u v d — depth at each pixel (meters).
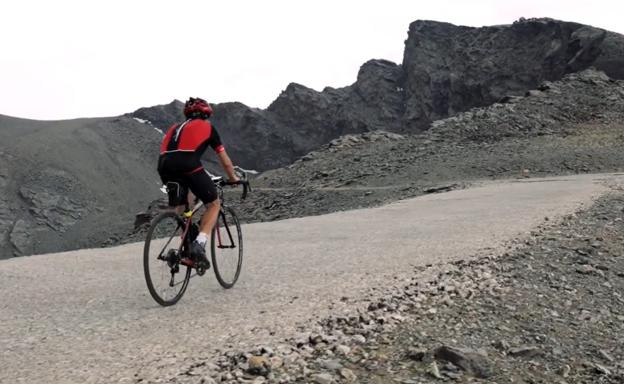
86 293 6.52
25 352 4.44
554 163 39.09
